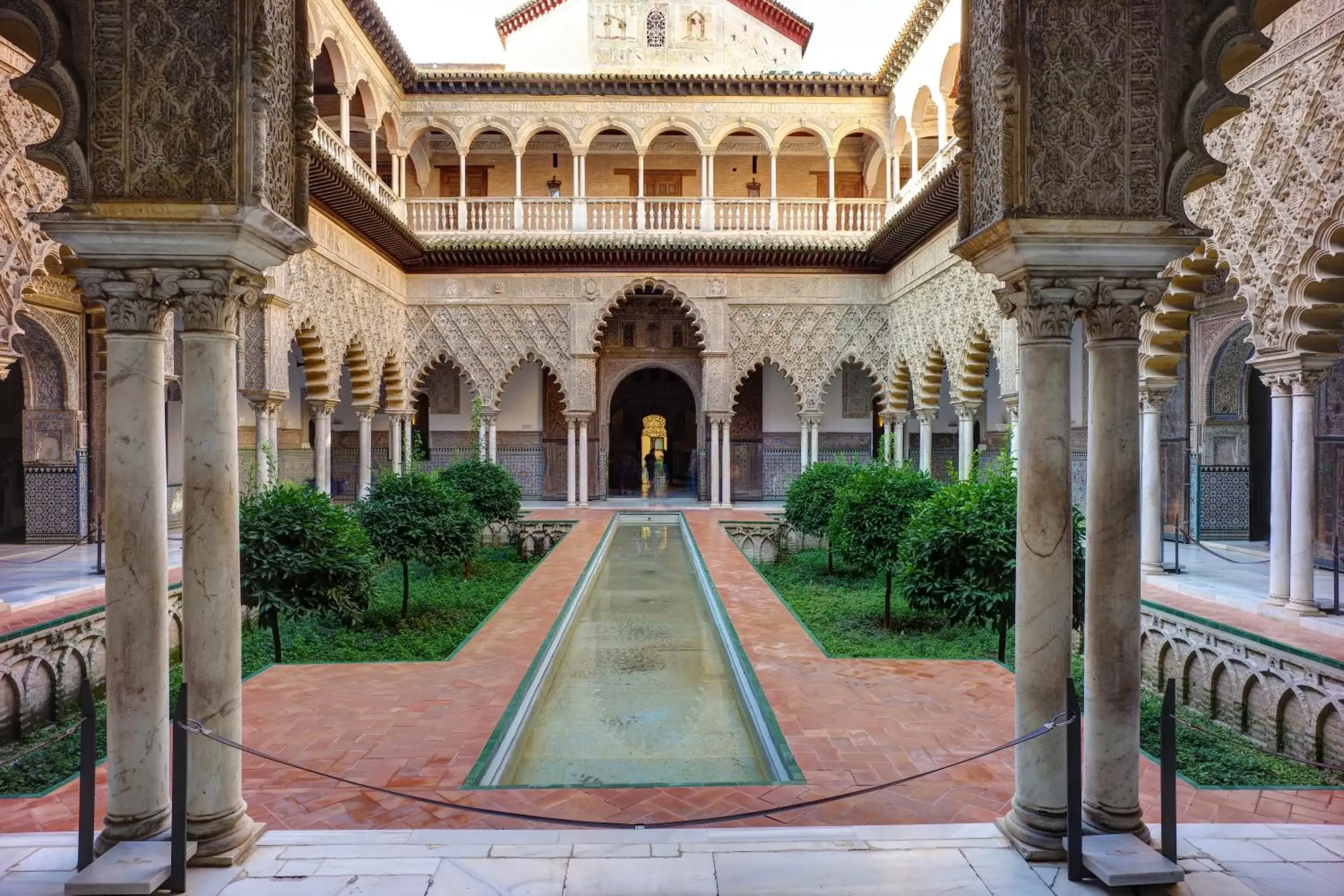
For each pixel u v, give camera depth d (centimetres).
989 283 1027
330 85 1327
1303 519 555
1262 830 290
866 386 1747
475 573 957
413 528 707
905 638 649
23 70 600
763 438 1753
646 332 1772
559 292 1493
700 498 1752
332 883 251
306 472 1647
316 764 359
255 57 267
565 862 265
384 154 1602
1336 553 548
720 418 1504
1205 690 527
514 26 1647
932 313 1257
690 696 518
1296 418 569
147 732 270
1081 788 285
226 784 270
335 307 1142
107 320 270
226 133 266
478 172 1683
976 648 612
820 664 525
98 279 268
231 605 274
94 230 264
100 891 239
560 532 1205
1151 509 762
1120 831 272
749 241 1427
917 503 680
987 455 1631
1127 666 274
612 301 1495
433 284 1489
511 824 302
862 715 425
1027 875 256
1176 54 279
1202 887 249
